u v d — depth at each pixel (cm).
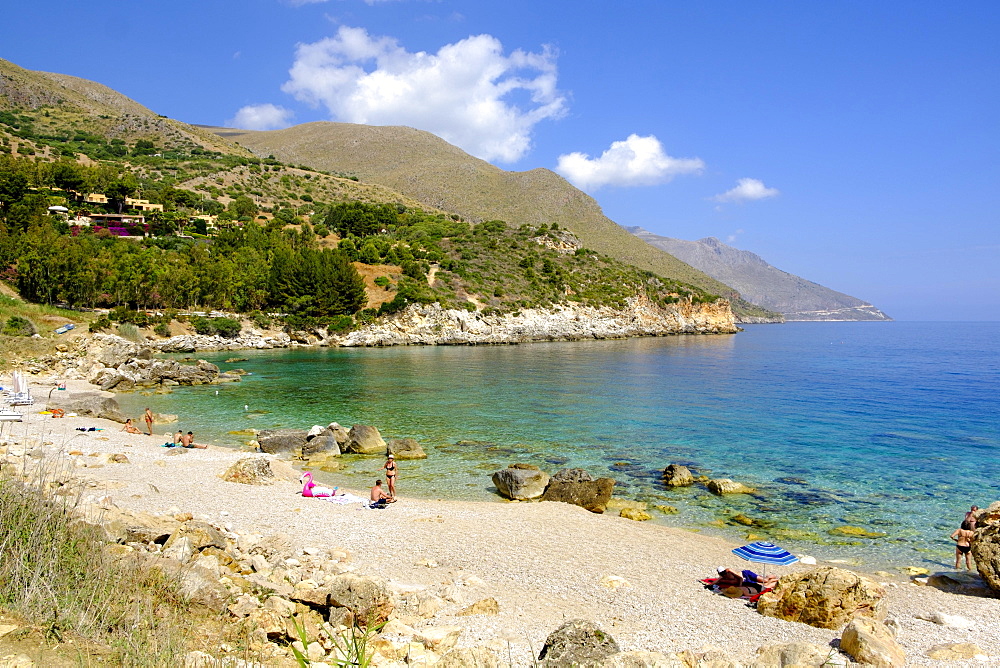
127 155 19275
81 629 702
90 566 893
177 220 12738
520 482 2286
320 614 1069
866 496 2330
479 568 1451
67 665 614
